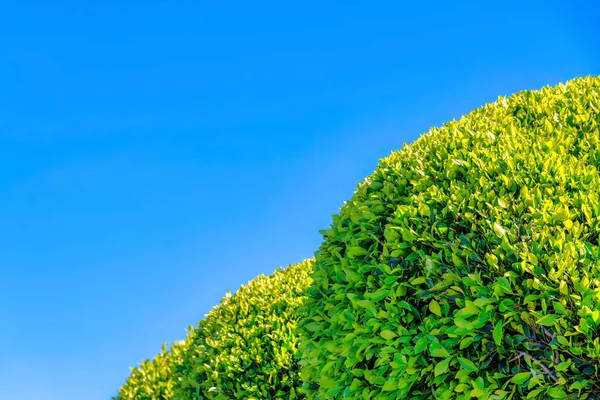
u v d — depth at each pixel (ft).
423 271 13.37
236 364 19.74
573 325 10.84
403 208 14.70
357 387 14.39
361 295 14.65
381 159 18.45
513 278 11.70
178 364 23.26
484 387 12.14
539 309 11.62
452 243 13.24
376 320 13.73
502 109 20.38
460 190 14.58
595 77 21.44
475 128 18.81
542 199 14.01
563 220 12.78
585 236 12.38
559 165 14.92
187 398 20.45
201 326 23.90
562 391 10.86
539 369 11.43
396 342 13.21
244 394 19.07
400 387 13.08
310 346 16.15
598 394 10.73
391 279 13.75
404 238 13.99
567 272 11.36
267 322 21.31
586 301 10.71
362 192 17.37
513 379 11.46
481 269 12.64
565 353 11.23
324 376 15.29
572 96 19.56
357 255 15.42
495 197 13.99
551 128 17.72
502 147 16.39
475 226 13.30
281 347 19.94
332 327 15.15
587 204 13.17
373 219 15.62
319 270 16.70
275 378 19.30
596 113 18.01
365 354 14.19
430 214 14.23
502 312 11.80
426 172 16.21
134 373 25.80
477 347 12.48
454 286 12.60
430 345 12.62
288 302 22.15
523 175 14.74
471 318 12.17
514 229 12.78
